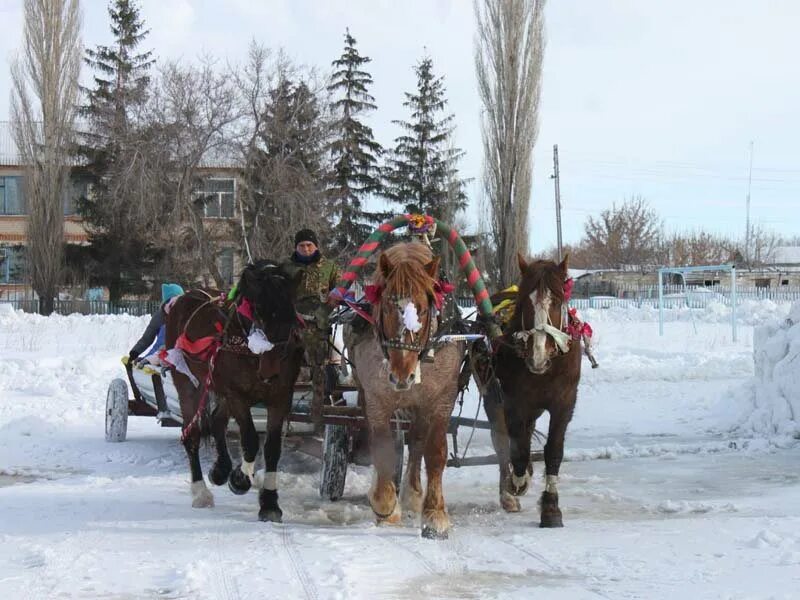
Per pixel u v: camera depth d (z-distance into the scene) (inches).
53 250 1611.7
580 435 533.3
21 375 722.2
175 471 431.2
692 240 3230.8
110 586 232.7
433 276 295.6
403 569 247.4
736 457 456.8
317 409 331.3
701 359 841.5
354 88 1991.9
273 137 1551.4
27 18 1611.7
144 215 1494.8
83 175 1715.1
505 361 322.3
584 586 230.7
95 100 1737.2
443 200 1950.1
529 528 307.6
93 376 729.6
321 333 324.8
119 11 1872.5
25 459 459.2
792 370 519.8
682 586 227.9
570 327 314.5
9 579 239.3
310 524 317.7
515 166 1446.9
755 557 255.1
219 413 365.4
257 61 1549.0
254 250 1517.0
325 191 1651.1
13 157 2058.3
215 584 232.2
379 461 306.0
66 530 301.3
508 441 340.2
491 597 221.1
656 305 1657.2
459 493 384.2
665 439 515.8
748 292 1807.3
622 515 329.7
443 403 301.1
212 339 332.5
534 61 1440.7
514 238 1445.6
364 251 329.1
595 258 3065.9
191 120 1510.8
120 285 1750.7
